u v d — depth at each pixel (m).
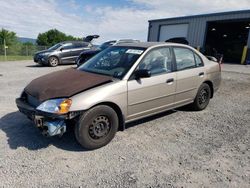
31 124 4.19
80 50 14.80
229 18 17.92
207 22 19.44
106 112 3.38
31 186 2.53
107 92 3.35
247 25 20.78
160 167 2.97
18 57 22.97
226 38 23.67
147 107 3.96
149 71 3.63
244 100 6.47
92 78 3.60
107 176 2.75
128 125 4.35
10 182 2.58
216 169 2.97
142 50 4.05
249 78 10.19
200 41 20.12
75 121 3.21
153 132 4.06
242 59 17.20
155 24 23.84
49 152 3.26
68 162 3.03
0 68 12.35
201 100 5.23
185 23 21.11
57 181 2.63
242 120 4.80
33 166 2.90
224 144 3.68
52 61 13.73
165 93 4.20
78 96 3.16
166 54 4.33
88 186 2.56
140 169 2.92
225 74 11.30
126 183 2.64
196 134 4.03
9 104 5.37
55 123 3.09
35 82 3.81
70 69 4.34
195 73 4.83
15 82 8.11
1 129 3.95
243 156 3.32
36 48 26.33
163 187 2.59
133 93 3.66
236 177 2.81
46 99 3.17
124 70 3.74
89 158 3.14
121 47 4.43
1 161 2.98
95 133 3.33
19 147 3.36
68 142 3.57
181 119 4.75
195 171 2.91
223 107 5.71
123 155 3.24
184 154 3.32
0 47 24.12
